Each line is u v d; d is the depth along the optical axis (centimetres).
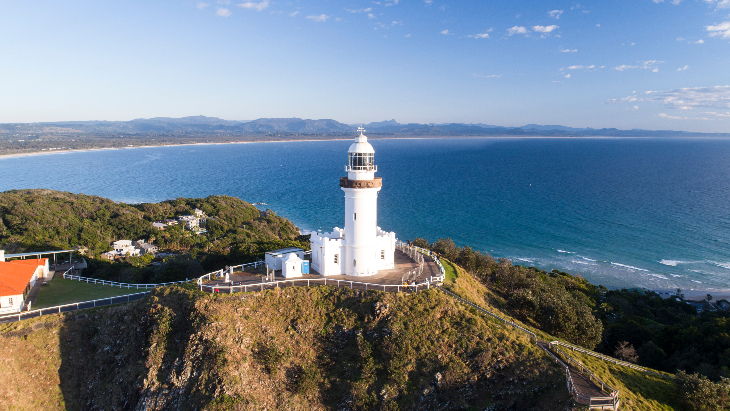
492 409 2981
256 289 3753
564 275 7719
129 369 3356
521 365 3073
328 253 4309
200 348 3195
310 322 3544
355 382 3123
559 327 3931
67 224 9612
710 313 6228
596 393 2802
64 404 3356
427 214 14600
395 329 3316
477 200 17238
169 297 3681
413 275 4316
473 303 3812
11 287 3831
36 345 3516
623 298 6681
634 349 4269
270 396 3092
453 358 3166
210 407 2906
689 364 3881
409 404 2983
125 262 7019
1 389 3225
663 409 2911
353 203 4209
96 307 3944
